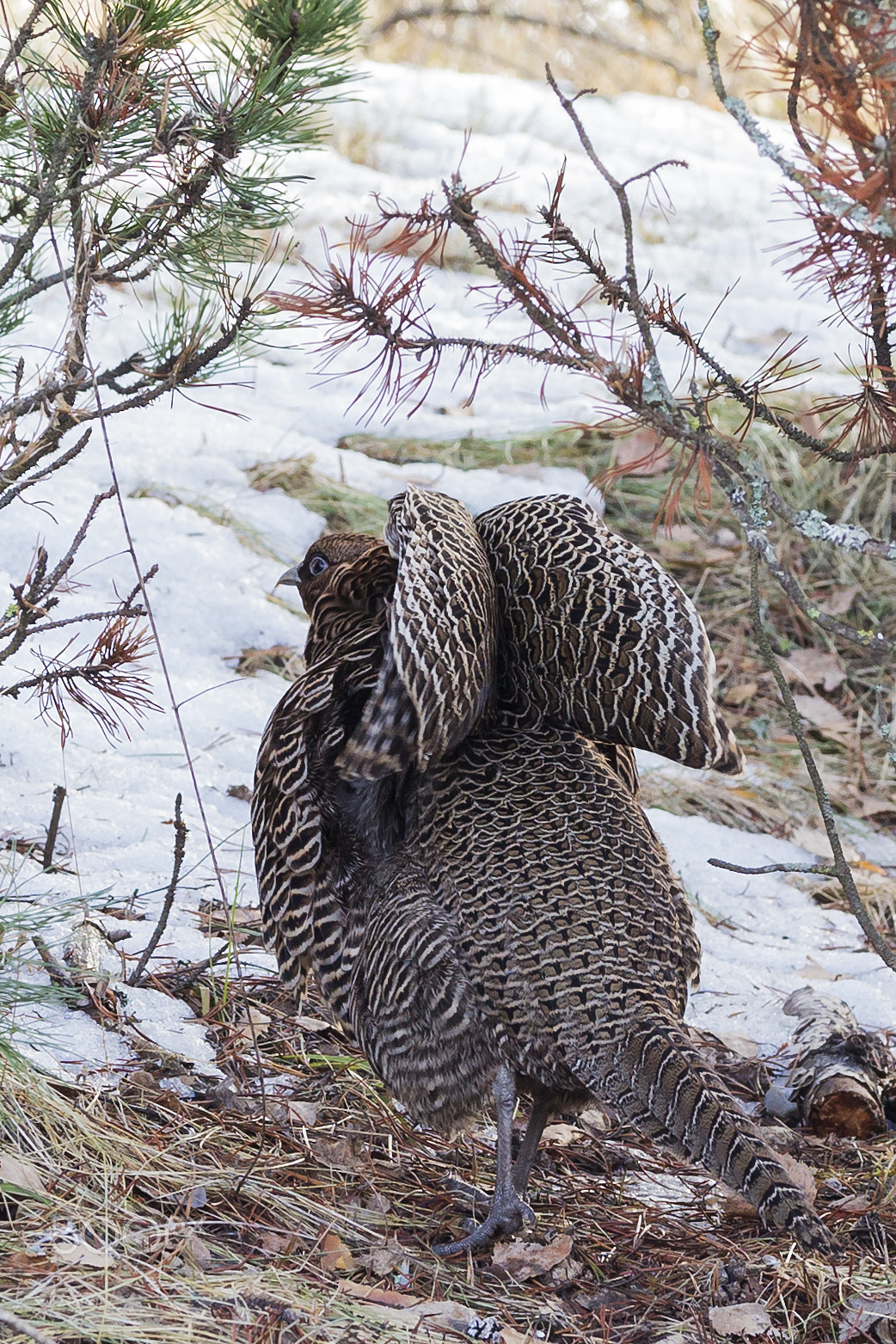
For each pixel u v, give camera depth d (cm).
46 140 654
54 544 1127
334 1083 696
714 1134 523
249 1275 533
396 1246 586
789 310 1859
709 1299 577
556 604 632
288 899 639
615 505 1413
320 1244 570
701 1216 648
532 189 2081
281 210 671
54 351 676
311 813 631
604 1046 557
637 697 624
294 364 1590
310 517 1291
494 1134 701
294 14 638
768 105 2786
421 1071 597
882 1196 654
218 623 1133
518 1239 600
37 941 681
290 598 1194
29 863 789
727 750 629
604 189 2145
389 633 589
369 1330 516
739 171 2380
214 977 748
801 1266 597
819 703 1244
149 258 687
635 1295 582
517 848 596
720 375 543
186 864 841
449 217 514
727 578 1359
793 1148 712
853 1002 864
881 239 472
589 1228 629
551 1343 544
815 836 1085
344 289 518
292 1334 504
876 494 1391
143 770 936
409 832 622
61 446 1276
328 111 2184
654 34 3059
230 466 1327
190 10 644
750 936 946
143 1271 517
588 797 614
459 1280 573
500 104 2456
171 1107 635
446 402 1552
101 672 652
